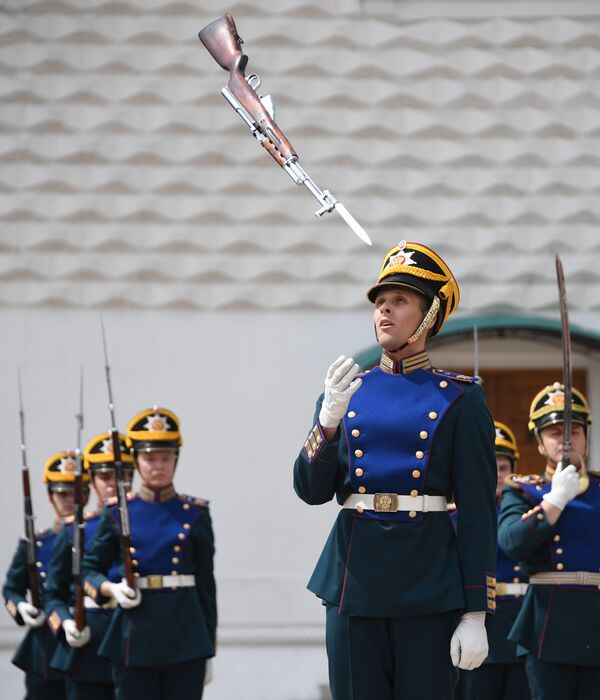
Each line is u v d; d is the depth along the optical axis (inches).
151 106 1296.8
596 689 731.4
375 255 1288.1
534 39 1304.1
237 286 1285.7
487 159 1298.0
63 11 1301.7
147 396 1280.8
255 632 1251.2
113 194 1291.8
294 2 1299.2
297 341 1284.4
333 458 533.0
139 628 820.0
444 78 1302.9
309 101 1296.8
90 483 1085.1
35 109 1294.3
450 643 530.3
